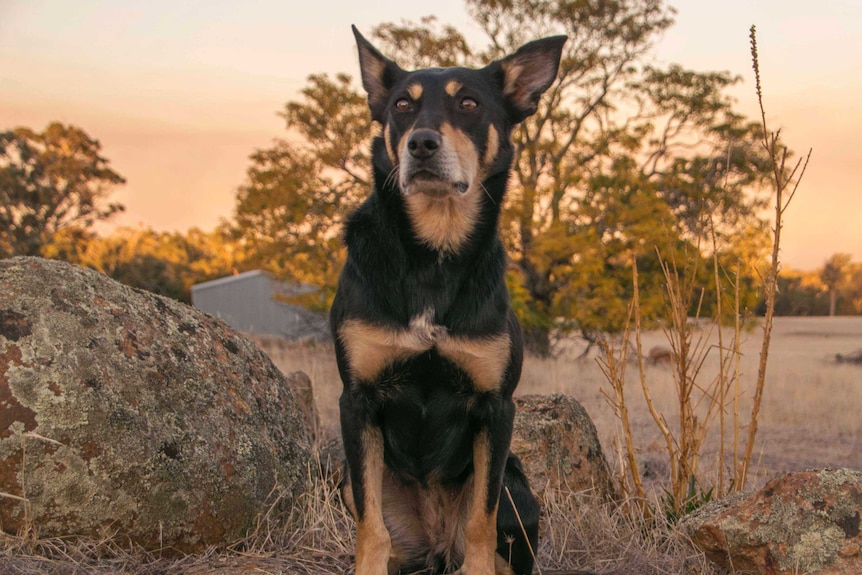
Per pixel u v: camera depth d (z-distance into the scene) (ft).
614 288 17.81
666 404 9.37
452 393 4.07
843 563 3.67
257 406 4.49
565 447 4.97
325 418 6.98
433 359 4.01
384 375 4.05
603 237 18.43
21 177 42.63
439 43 19.77
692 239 14.19
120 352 4.06
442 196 4.01
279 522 4.36
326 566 4.11
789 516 3.77
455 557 4.27
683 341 4.78
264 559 4.07
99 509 3.85
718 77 19.67
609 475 5.13
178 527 3.99
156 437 3.99
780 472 5.78
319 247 19.76
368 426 4.07
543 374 12.60
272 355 12.88
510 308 4.24
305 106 19.19
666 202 18.26
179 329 4.38
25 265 4.08
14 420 3.77
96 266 33.24
